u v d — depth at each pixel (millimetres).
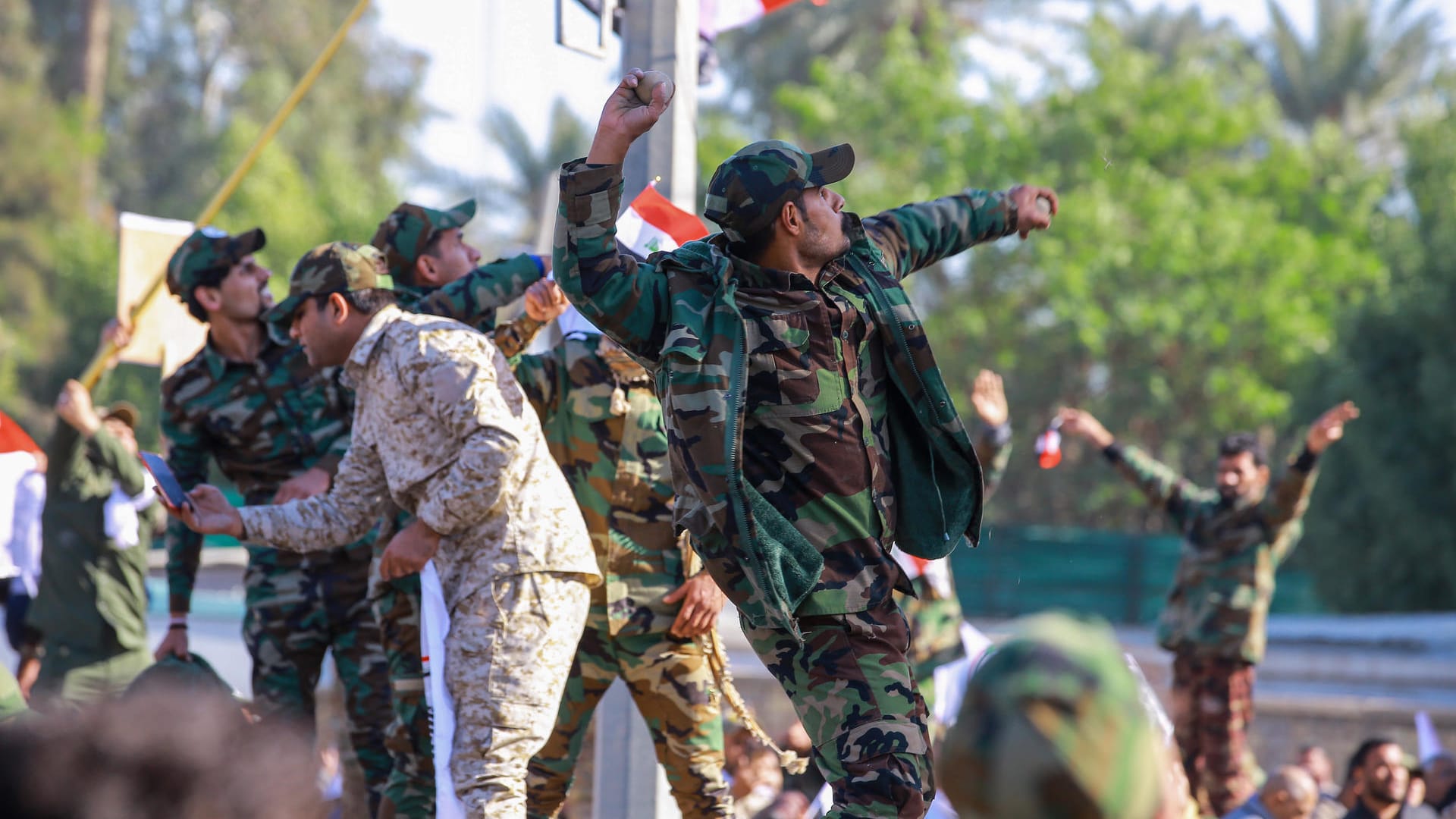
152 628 48812
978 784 3701
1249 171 113062
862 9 149625
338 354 14859
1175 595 32438
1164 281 103438
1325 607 88938
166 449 20750
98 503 26609
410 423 14031
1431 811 31938
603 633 15984
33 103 152625
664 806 18328
